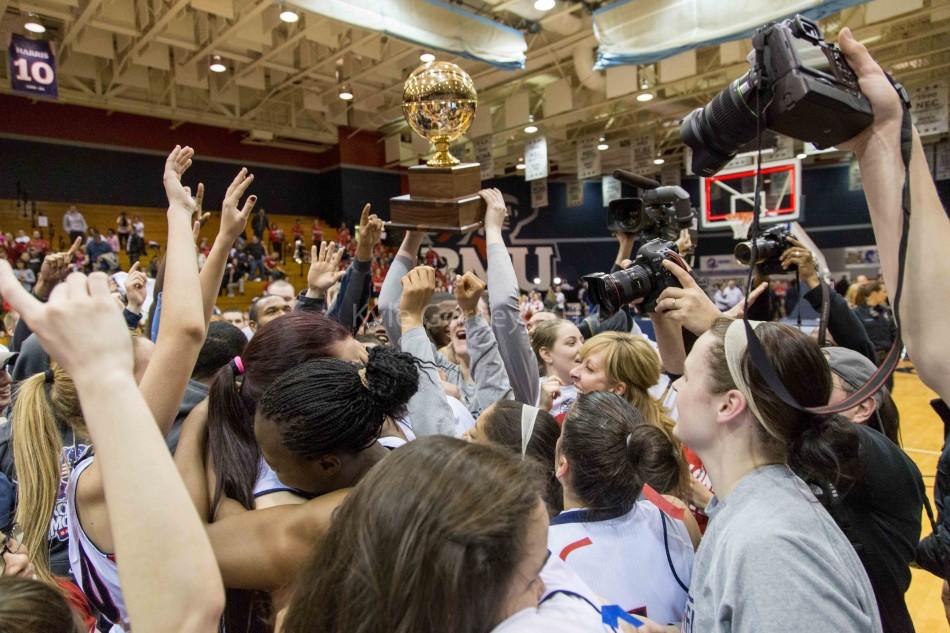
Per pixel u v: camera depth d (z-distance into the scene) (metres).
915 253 0.65
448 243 19.20
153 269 12.64
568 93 12.55
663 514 1.16
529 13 9.73
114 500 0.52
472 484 0.59
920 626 2.84
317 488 0.93
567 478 1.17
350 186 17.98
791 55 0.69
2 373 2.05
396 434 1.27
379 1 5.77
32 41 9.28
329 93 14.70
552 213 22.23
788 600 0.69
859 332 1.78
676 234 1.73
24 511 1.39
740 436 0.86
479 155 15.09
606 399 1.23
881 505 1.12
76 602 1.30
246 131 17.11
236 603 0.92
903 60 11.38
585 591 0.68
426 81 1.37
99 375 0.54
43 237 13.72
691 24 5.47
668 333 1.48
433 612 0.54
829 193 20.52
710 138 0.91
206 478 1.03
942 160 16.44
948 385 0.63
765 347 0.83
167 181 1.04
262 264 15.21
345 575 0.58
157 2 9.43
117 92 13.48
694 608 0.83
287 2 5.27
